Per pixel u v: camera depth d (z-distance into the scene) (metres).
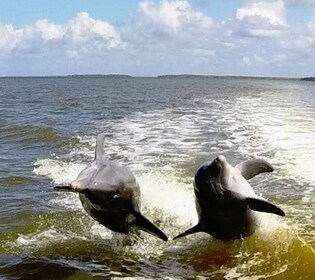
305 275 8.76
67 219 11.96
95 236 10.95
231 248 10.04
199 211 9.91
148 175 15.12
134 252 10.12
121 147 20.17
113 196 9.52
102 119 31.86
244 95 63.12
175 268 9.33
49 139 23.28
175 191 13.48
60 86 129.50
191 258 9.73
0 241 10.63
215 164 9.52
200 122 28.61
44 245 10.46
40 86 130.62
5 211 12.54
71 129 26.47
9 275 9.09
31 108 43.75
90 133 24.75
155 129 25.73
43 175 16.22
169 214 11.97
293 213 11.58
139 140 21.95
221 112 35.28
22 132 25.67
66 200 13.47
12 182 15.41
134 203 10.12
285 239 10.10
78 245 10.46
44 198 13.66
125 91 85.44
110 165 10.09
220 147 19.58
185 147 19.84
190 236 10.74
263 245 9.98
